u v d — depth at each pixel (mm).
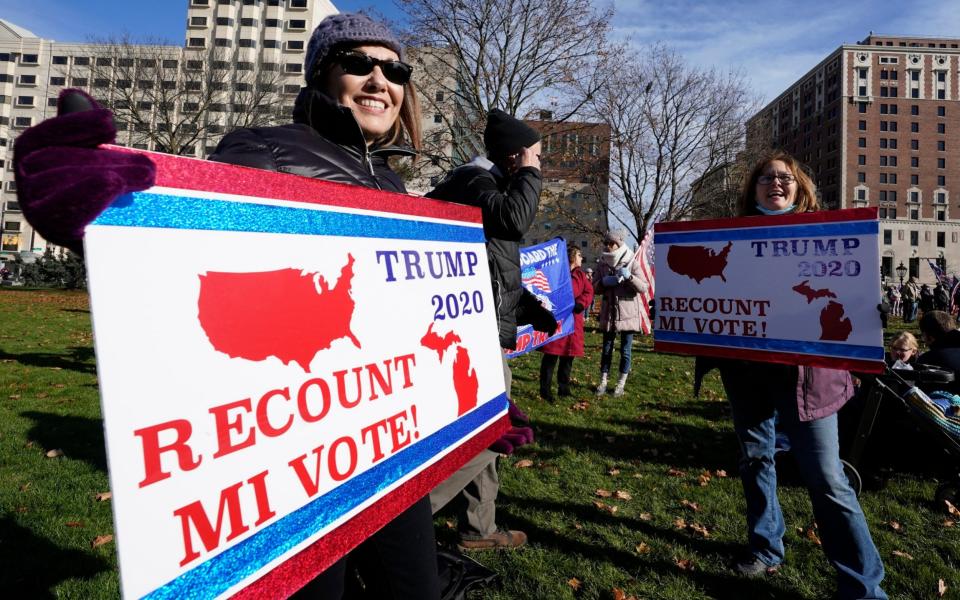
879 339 2150
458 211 1589
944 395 3430
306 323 1012
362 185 1352
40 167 696
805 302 2352
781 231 2465
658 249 2830
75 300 20984
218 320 856
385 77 1496
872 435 3633
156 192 797
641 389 6984
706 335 2625
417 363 1301
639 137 26625
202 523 793
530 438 1886
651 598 2373
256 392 899
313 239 1058
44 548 2650
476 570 2363
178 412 777
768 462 2562
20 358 7820
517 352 4887
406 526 1301
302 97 1376
